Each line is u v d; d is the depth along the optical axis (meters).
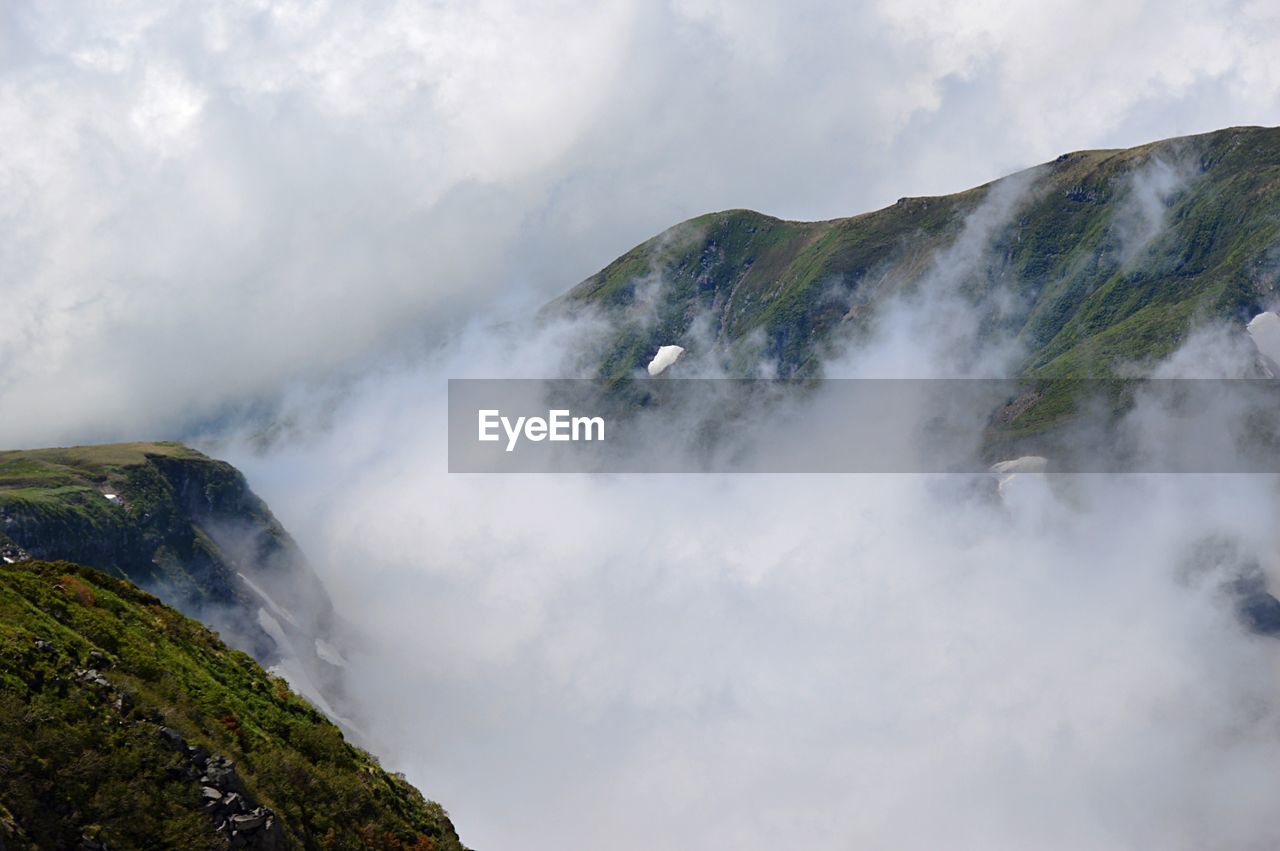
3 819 63.94
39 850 64.62
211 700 88.00
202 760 76.31
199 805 72.88
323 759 91.62
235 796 74.50
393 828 88.31
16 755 67.75
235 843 72.19
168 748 75.56
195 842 70.12
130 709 77.38
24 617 82.25
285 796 81.38
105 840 67.50
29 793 66.69
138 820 69.56
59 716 72.44
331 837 81.75
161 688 84.62
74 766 69.56
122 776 71.31
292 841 76.62
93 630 87.31
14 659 74.62
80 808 68.19
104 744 72.75
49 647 78.56
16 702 71.00
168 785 72.81
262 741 86.44
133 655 86.38
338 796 85.75
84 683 77.06
